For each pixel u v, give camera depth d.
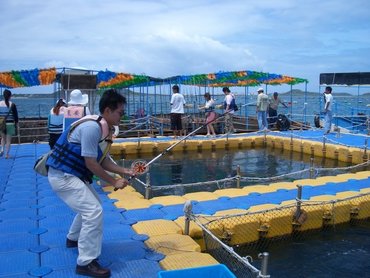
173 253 4.22
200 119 17.25
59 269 3.80
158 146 13.83
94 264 3.63
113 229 5.02
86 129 3.44
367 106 19.22
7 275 3.70
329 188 7.49
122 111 3.65
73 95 6.74
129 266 3.89
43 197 6.65
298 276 4.84
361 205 6.62
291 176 10.40
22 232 4.86
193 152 14.20
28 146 12.66
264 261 3.17
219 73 17.00
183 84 18.38
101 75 14.77
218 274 3.33
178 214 5.76
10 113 10.02
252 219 5.64
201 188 9.14
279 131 16.47
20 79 13.41
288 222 5.92
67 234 4.72
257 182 9.77
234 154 13.82
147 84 17.70
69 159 3.54
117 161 12.45
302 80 19.03
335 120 17.69
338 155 12.57
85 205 3.53
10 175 8.41
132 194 6.96
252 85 20.06
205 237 5.11
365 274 4.89
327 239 5.98
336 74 18.25
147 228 5.02
